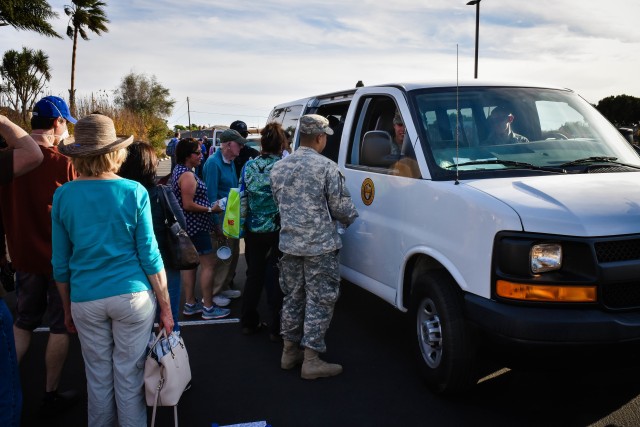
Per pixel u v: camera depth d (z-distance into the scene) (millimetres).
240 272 7344
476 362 3469
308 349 4086
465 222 3391
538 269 3008
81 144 2859
